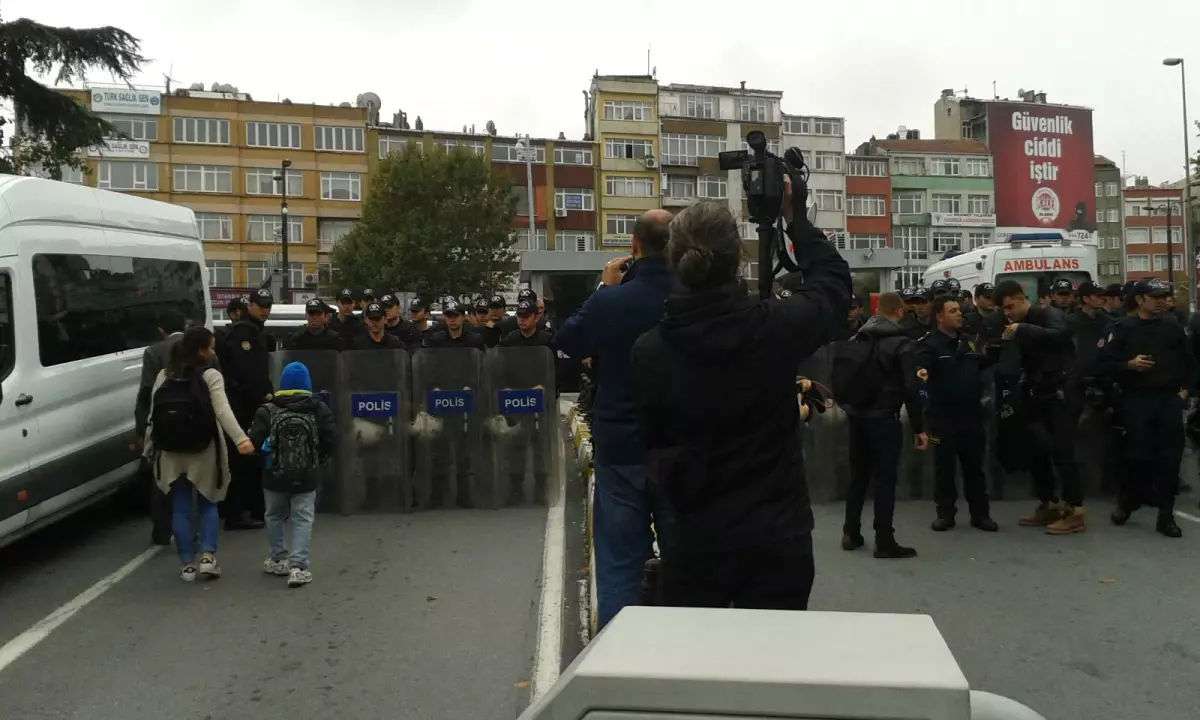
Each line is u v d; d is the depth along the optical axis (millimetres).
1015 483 8586
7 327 6234
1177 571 6027
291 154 60281
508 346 8617
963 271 16156
